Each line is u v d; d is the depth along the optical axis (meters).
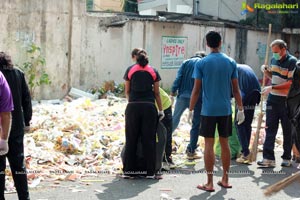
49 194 7.36
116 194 7.47
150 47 20.22
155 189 7.80
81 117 11.85
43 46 16.48
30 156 8.88
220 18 28.30
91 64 18.03
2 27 15.52
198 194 7.60
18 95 6.27
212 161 7.73
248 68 9.75
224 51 23.84
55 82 16.94
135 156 8.39
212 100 7.62
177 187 7.96
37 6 16.20
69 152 9.53
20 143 6.29
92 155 9.52
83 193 7.47
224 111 7.65
